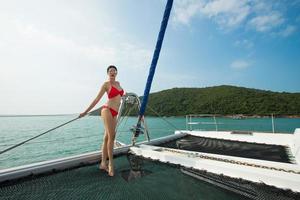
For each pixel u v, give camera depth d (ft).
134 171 8.65
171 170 8.67
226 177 7.24
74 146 56.49
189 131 22.25
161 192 6.38
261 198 5.69
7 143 63.52
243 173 6.91
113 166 8.90
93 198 6.00
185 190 6.48
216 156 9.15
